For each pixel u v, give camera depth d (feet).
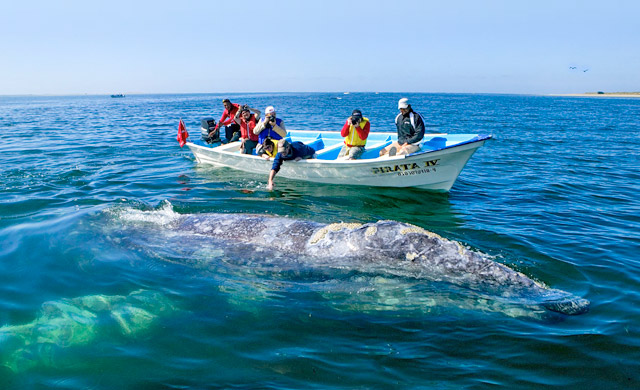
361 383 13.35
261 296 18.07
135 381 13.42
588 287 19.35
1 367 13.94
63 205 30.07
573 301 17.33
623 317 16.80
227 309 17.29
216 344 15.23
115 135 74.43
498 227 27.40
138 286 18.86
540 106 226.99
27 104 280.92
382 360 14.42
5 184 35.81
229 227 22.45
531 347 14.96
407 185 37.19
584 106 233.14
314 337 15.64
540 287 17.88
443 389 13.07
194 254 20.94
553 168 48.03
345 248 19.40
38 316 16.70
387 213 30.58
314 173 38.75
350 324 16.35
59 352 14.70
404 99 35.94
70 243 22.79
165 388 13.11
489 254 22.86
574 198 35.24
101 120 114.21
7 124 97.86
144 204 30.66
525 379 13.51
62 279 19.45
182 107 202.08
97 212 27.12
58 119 117.91
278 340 15.47
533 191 37.32
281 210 30.53
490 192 37.01
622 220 29.45
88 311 17.02
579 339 15.35
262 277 19.24
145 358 14.47
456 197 35.27
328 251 19.56
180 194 34.27
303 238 20.57
